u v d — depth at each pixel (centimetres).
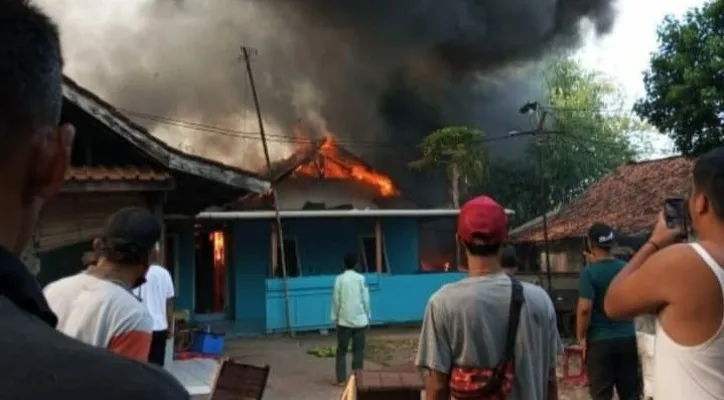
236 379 499
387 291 1808
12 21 84
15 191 86
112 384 69
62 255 942
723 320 169
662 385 180
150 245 287
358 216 1773
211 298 1773
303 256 1855
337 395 894
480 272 279
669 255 179
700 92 1226
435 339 271
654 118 1334
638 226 1623
